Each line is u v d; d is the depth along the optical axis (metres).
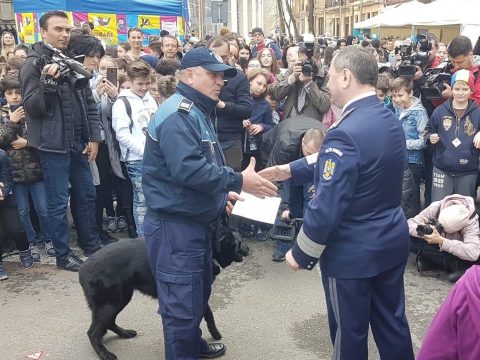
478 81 4.61
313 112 4.70
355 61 2.16
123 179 4.81
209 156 2.41
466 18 11.52
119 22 9.45
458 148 4.25
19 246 4.20
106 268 2.80
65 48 3.91
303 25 37.59
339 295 2.24
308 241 2.14
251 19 44.03
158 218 2.44
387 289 2.32
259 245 4.74
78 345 3.15
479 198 5.13
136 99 4.36
